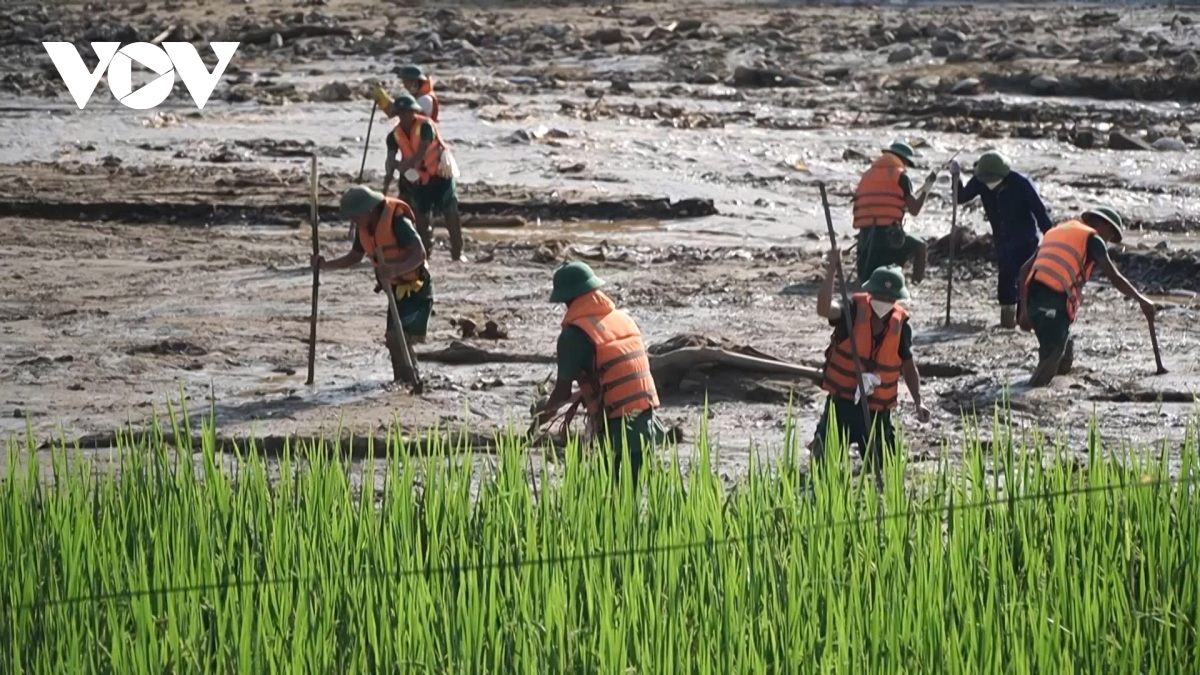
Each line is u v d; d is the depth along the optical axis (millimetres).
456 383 22438
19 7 83812
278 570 10914
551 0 85062
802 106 55719
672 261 33219
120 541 11516
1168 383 22047
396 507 11922
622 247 34750
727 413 21016
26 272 31297
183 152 45969
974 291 30031
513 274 31625
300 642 9617
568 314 14789
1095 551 11367
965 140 48844
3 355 24312
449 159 32094
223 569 10820
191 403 21281
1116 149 47656
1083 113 53375
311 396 21500
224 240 35156
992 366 23688
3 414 20797
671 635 9602
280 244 34688
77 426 20172
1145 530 11797
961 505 11844
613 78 61531
